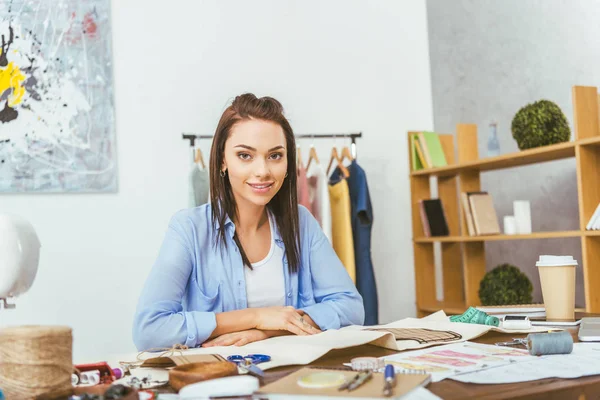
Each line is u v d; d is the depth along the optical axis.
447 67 3.80
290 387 0.85
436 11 3.91
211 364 0.96
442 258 3.52
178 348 1.39
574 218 2.88
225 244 1.61
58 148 3.19
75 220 3.22
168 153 3.40
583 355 1.08
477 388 0.86
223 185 1.60
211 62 3.51
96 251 3.24
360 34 3.83
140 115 3.37
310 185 3.33
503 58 3.35
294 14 3.70
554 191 2.99
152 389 0.94
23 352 0.84
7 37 3.14
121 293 3.27
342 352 1.18
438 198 3.54
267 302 1.65
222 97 3.52
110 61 3.30
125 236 3.29
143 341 1.43
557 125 2.69
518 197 3.23
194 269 1.59
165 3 3.46
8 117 3.12
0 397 0.82
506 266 2.95
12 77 3.14
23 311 3.11
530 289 2.88
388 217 3.80
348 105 3.77
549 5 3.04
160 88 3.41
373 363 0.99
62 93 3.21
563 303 1.58
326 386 0.84
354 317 1.66
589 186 2.49
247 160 1.52
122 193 3.31
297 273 1.70
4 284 1.12
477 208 3.06
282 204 1.67
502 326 1.47
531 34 3.16
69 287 3.19
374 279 3.28
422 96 3.95
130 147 3.34
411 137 3.51
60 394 0.86
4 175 3.10
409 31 3.95
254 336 1.41
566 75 2.95
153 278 1.51
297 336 1.38
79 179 3.22
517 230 2.88
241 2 3.60
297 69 3.68
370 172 3.79
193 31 3.49
